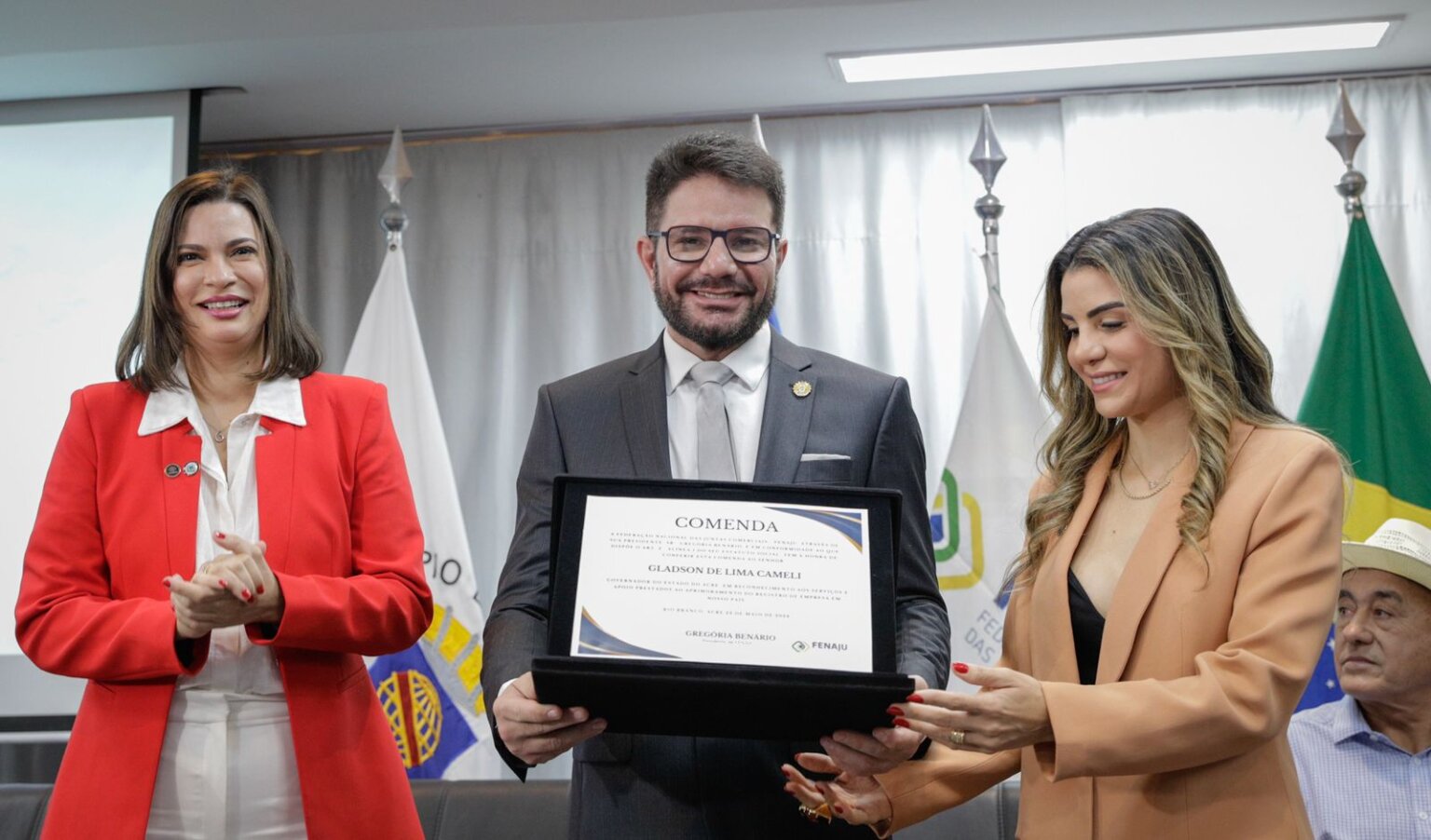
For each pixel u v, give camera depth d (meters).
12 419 4.16
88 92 4.27
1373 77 4.21
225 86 4.23
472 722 3.79
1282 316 4.15
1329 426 3.70
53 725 3.96
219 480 2.09
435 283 4.62
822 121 4.49
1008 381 3.80
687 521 1.79
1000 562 3.70
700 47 3.98
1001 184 4.39
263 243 2.19
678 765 1.98
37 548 2.04
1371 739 2.54
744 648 1.71
